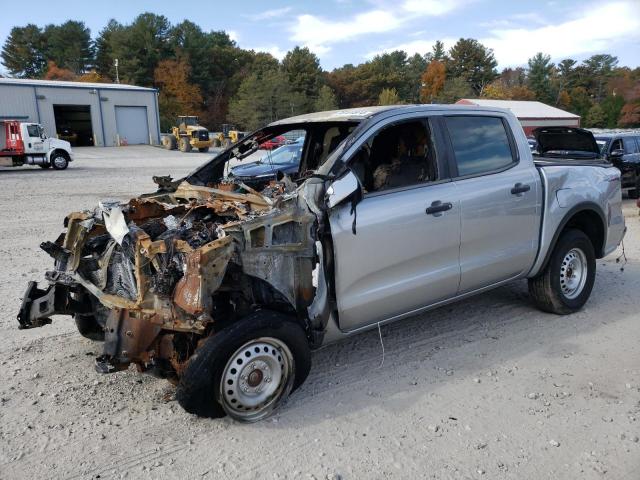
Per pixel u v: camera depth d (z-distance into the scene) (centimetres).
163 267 331
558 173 518
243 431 349
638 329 513
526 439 340
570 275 545
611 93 8850
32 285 425
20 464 314
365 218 382
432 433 347
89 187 1694
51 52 9781
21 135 2312
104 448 330
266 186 482
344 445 335
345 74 9450
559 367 436
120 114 4506
